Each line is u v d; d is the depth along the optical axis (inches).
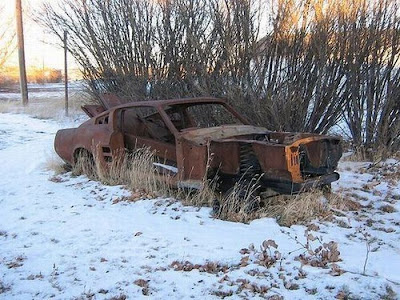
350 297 160.4
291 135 281.9
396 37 351.6
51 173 366.6
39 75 1957.4
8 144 511.8
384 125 362.6
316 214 249.4
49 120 735.7
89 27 524.4
